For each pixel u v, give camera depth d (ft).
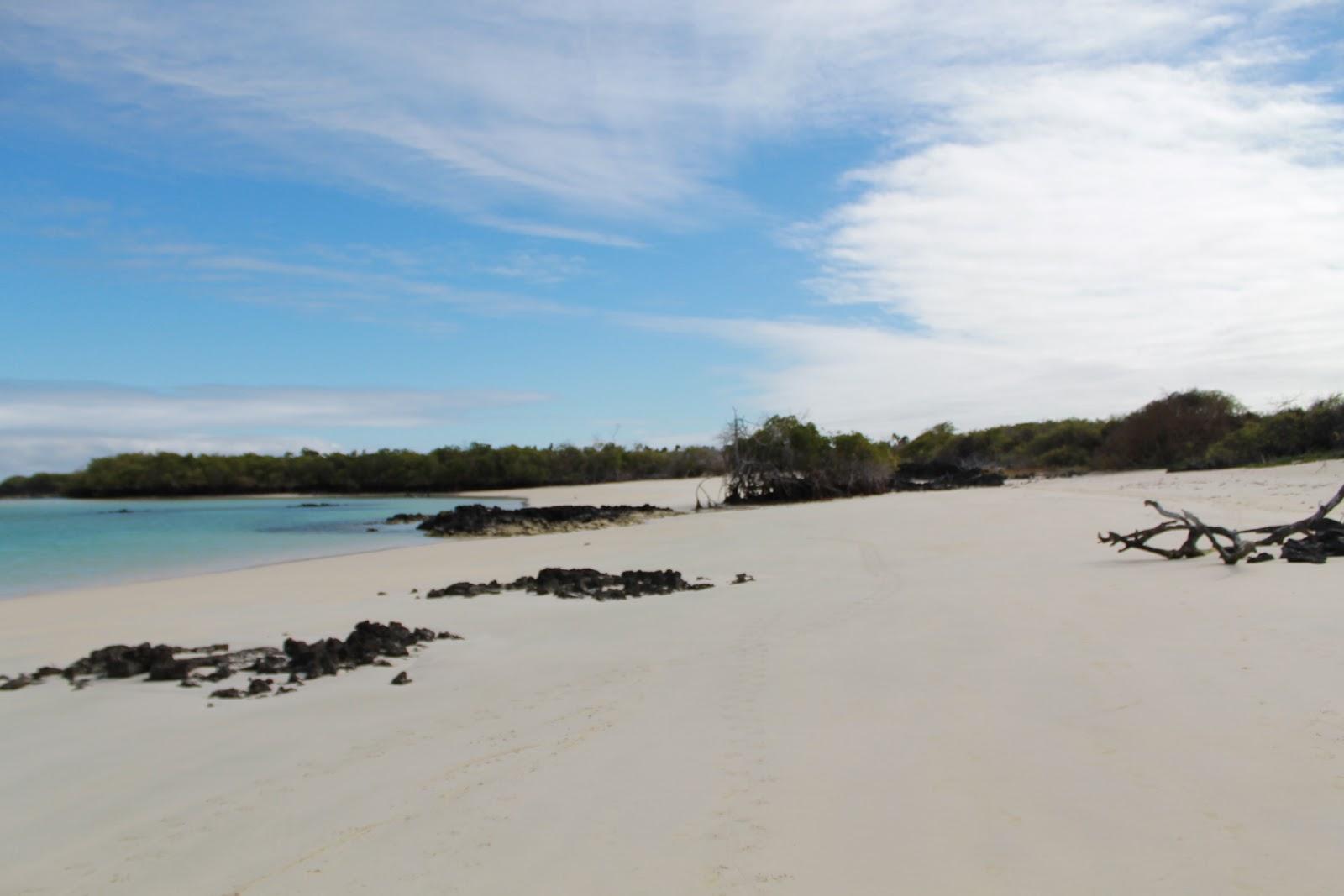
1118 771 14.14
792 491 120.57
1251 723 16.14
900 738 16.26
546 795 14.02
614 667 23.29
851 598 33.32
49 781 15.58
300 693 21.58
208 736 18.04
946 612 29.17
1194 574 34.91
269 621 33.32
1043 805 12.92
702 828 12.55
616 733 17.26
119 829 13.32
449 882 11.14
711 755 15.74
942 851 11.57
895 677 20.84
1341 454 108.27
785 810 13.11
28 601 43.19
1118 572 36.73
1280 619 25.07
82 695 21.83
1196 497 76.74
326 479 207.41
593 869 11.36
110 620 35.42
